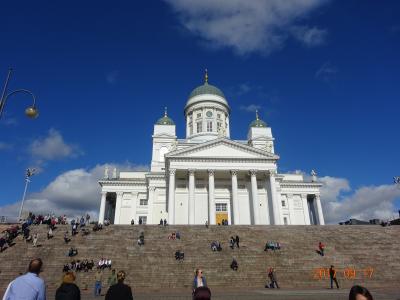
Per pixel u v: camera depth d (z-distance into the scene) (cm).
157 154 8369
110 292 843
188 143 7538
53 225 4059
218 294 2364
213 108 8256
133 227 4169
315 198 8456
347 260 3428
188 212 5759
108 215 8569
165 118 8888
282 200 8344
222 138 6062
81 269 3106
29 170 5553
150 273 3089
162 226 4222
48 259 3288
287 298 2125
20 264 3173
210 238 3931
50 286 2848
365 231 4200
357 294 406
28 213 5238
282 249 3631
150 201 7200
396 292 2428
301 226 4338
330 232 4159
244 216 6066
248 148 6044
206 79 9025
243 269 3206
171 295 2420
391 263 3394
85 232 3900
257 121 8838
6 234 3747
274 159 5988
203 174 6144
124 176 8381
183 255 3391
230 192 6259
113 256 3391
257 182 6303
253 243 3812
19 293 710
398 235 4088
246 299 2106
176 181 6228
